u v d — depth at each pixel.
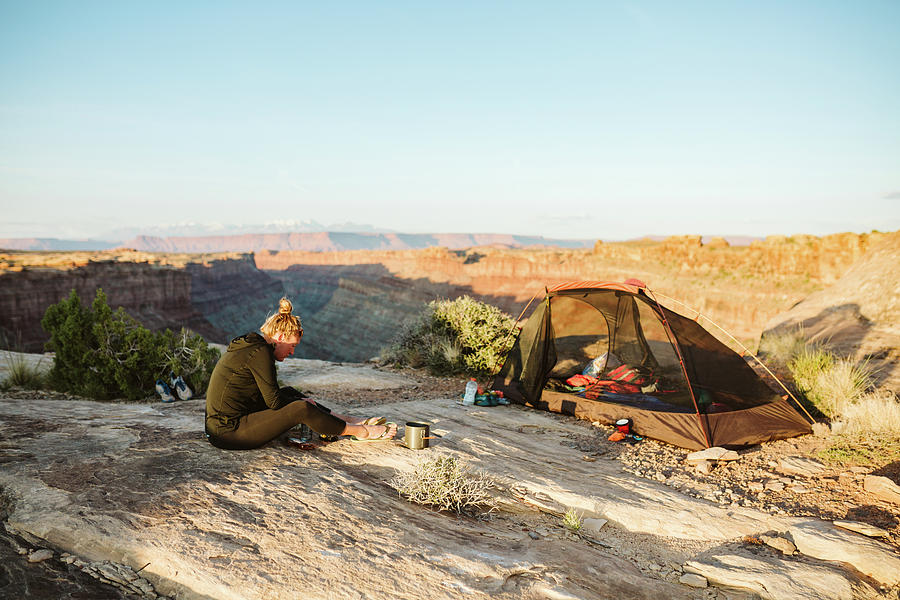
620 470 5.33
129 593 2.52
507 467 4.95
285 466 4.14
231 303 171.50
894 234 14.12
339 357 132.00
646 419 6.61
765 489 4.79
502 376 8.66
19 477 3.52
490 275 122.00
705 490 4.80
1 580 2.45
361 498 3.74
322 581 2.65
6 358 9.38
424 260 143.62
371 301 143.12
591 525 3.94
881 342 9.85
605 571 3.19
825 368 8.25
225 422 4.29
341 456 4.65
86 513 3.08
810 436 6.43
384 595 2.61
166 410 6.30
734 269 61.19
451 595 2.69
